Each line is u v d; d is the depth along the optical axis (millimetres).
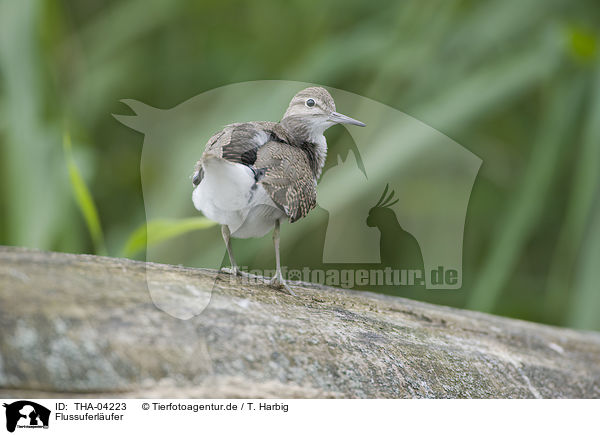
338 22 14469
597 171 11836
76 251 12039
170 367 5945
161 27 14703
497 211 13859
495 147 14031
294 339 6809
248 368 6262
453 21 13633
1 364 5402
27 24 12430
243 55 14258
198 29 14625
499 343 9219
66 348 5633
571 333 10734
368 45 13250
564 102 12711
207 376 6051
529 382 8438
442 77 13289
